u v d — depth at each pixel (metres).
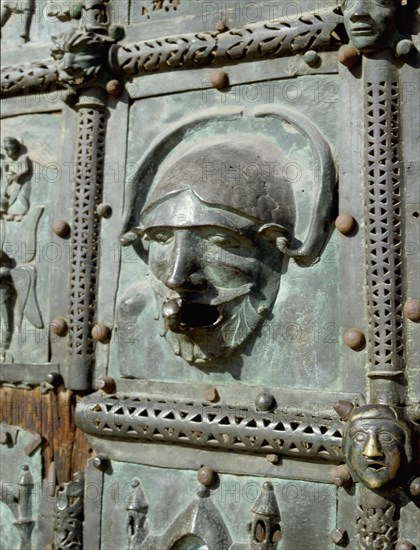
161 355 1.69
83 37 1.74
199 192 1.54
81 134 1.81
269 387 1.59
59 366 1.79
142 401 1.67
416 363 1.47
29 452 1.81
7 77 1.91
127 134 1.79
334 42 1.59
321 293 1.57
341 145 1.57
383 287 1.48
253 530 1.55
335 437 1.48
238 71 1.69
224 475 1.60
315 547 1.52
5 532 1.83
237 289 1.58
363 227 1.53
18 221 1.90
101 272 1.77
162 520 1.65
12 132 1.94
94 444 1.73
